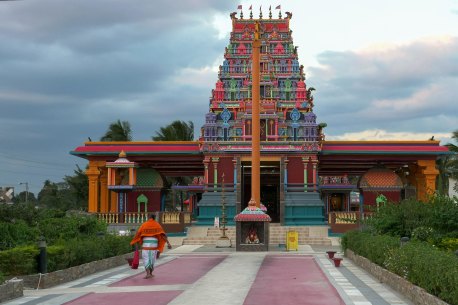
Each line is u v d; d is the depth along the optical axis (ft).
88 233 95.76
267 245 116.98
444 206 82.79
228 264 86.28
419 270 47.44
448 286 40.86
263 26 189.06
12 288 52.06
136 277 69.21
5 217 88.79
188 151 168.55
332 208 224.12
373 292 54.39
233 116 172.35
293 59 183.52
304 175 164.55
